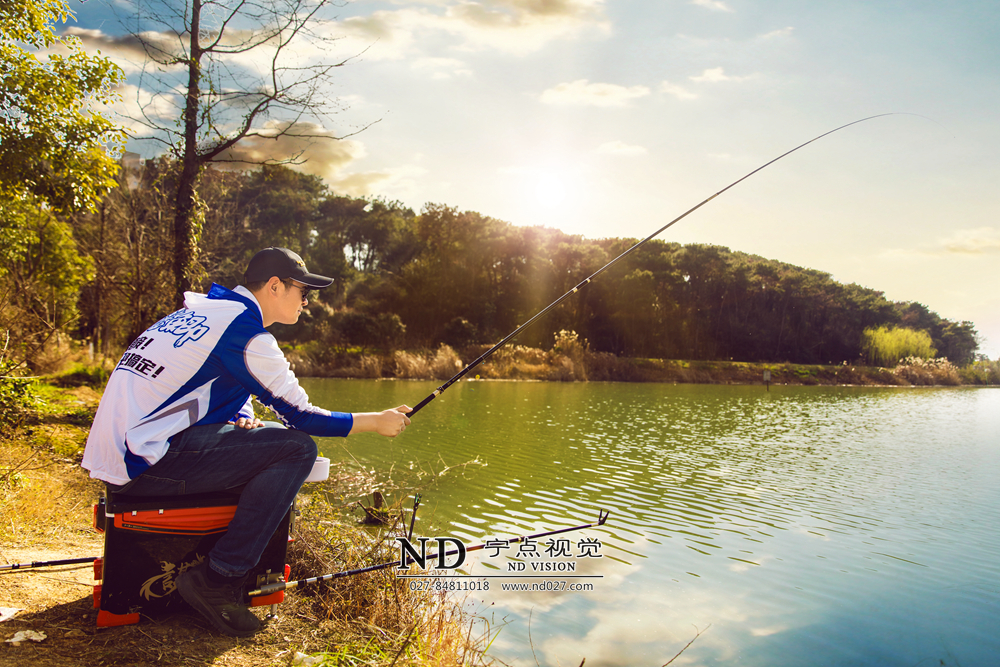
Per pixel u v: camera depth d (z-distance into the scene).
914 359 40.88
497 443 9.83
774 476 8.27
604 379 27.91
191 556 2.20
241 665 2.05
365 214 47.84
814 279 48.59
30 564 2.23
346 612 2.61
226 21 7.40
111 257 13.02
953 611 4.06
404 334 32.03
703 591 4.27
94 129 7.32
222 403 2.17
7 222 8.85
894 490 7.62
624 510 6.32
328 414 2.27
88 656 1.95
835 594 4.31
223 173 8.80
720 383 29.97
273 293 2.31
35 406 7.03
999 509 6.75
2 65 6.76
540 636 3.44
